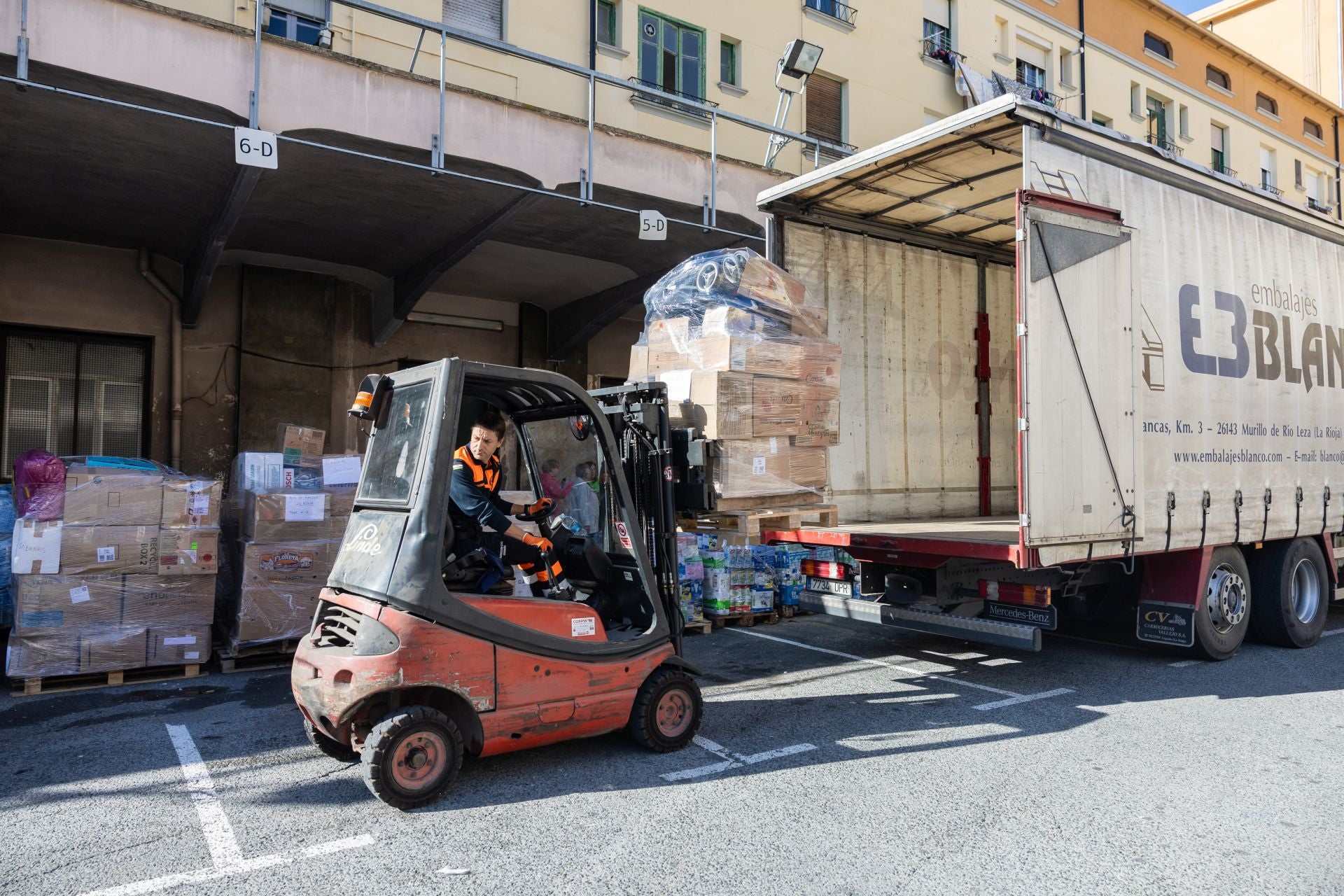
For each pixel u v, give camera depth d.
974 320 8.84
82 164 7.96
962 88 17.22
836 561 6.78
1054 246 5.41
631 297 12.57
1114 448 5.70
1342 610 9.57
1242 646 7.54
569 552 5.16
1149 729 5.14
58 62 6.52
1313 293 7.75
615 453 4.82
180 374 10.80
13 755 4.80
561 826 3.78
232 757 4.76
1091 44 20.88
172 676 6.60
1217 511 6.45
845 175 6.85
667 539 5.04
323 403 11.81
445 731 4.01
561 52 12.26
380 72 7.95
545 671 4.27
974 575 5.93
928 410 8.25
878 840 3.63
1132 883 3.25
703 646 7.63
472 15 11.59
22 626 6.00
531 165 8.81
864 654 7.26
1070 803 4.03
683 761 4.62
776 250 7.29
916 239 8.26
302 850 3.54
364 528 4.37
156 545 6.41
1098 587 7.03
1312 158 27.50
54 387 10.25
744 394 5.85
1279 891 3.19
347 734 4.27
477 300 13.60
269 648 6.88
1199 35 23.75
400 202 9.16
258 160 7.08
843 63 15.82
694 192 10.09
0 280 9.84
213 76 7.17
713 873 3.34
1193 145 23.62
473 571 4.40
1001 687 6.15
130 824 3.84
